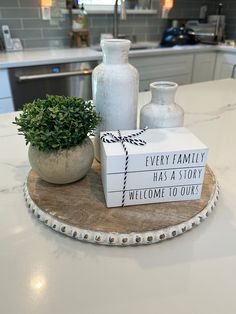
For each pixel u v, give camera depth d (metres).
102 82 0.67
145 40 3.17
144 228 0.54
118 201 0.59
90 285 0.45
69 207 0.59
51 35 2.63
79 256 0.51
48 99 0.66
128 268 0.48
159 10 3.08
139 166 0.56
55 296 0.44
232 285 0.45
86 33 2.72
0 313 0.41
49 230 0.56
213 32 3.05
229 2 3.21
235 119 1.13
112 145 0.58
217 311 0.42
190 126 1.06
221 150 0.89
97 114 0.67
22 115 0.63
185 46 2.84
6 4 2.35
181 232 0.55
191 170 0.59
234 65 2.77
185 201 0.62
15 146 0.91
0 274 0.47
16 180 0.73
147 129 0.66
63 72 2.10
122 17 2.54
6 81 1.95
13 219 0.59
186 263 0.49
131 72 0.68
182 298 0.43
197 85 1.63
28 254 0.51
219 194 0.67
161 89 0.66
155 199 0.60
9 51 2.43
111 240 0.52
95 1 2.74
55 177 0.64
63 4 2.54
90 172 0.72
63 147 0.60
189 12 3.29
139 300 0.43
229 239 0.54
